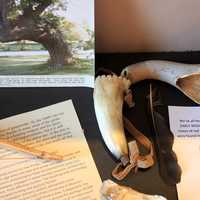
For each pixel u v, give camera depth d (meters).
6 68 0.78
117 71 0.84
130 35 0.87
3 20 0.75
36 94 0.79
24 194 0.67
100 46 0.88
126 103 0.77
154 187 0.68
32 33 0.76
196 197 0.66
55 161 0.71
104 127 0.71
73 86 0.80
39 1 0.74
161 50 0.89
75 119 0.76
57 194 0.67
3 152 0.72
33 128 0.75
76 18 0.75
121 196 0.64
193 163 0.70
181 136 0.73
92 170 0.70
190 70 0.76
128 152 0.70
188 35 0.87
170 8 0.81
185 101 0.79
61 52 0.77
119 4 0.80
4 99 0.79
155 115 0.76
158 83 0.81
